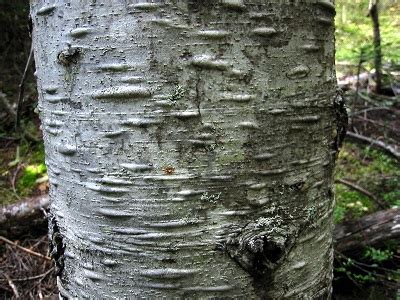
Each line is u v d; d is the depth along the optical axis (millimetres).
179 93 392
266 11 390
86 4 394
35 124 1710
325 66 448
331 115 469
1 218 1175
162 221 419
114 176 421
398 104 1799
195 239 421
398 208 1055
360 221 1034
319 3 421
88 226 451
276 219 435
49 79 444
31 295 1018
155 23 380
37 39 456
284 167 428
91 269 465
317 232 475
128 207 424
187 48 384
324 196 479
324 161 468
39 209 1183
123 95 398
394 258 1069
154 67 388
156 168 408
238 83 396
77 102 422
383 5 2096
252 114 405
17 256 1152
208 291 433
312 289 485
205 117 397
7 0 1782
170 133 400
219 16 381
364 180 1364
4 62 1884
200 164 406
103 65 400
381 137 1608
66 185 459
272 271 442
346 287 1016
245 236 422
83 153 431
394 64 1580
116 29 389
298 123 427
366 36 1888
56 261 510
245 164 412
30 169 1454
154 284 438
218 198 414
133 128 404
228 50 388
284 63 408
